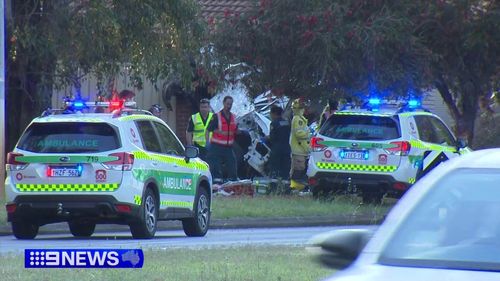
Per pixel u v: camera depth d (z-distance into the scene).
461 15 84.62
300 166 86.94
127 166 55.19
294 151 86.75
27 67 81.75
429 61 84.69
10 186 56.09
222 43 86.25
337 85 84.50
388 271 18.73
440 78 89.25
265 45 84.94
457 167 21.75
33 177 55.62
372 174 75.81
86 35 77.25
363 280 18.36
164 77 83.44
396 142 75.19
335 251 20.75
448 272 18.45
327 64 81.69
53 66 81.69
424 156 76.94
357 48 82.00
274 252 46.53
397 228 20.53
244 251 47.03
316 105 86.75
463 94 90.88
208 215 64.31
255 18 85.44
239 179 90.19
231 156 85.12
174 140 62.44
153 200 57.53
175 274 38.38
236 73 87.25
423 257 19.44
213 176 84.69
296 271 39.44
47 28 77.38
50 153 55.56
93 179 55.09
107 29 79.06
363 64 82.75
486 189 20.73
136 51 80.62
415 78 83.50
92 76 90.00
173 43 81.56
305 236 61.62
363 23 82.62
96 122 55.94
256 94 89.19
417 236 20.11
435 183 21.47
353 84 83.81
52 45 77.44
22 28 77.06
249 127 97.75
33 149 56.03
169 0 79.88
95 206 55.03
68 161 55.25
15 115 84.69
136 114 58.88
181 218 60.56
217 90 87.88
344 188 77.06
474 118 92.25
